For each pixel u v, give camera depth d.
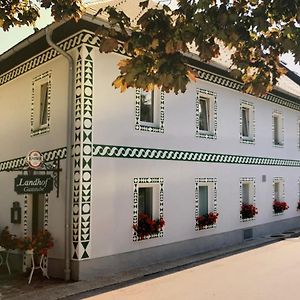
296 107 17.72
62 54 9.12
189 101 11.70
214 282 8.18
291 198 17.11
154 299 7.10
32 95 10.98
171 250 10.76
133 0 11.03
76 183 8.87
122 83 4.16
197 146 11.88
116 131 9.55
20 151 11.41
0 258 10.63
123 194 9.59
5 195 12.08
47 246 9.02
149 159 10.31
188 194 11.45
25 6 6.34
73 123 9.12
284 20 3.93
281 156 16.44
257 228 14.56
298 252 11.63
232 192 13.29
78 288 8.03
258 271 9.11
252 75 4.56
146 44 3.93
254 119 14.72
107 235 9.19
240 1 3.90
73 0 5.23
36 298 7.45
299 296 6.99
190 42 3.85
